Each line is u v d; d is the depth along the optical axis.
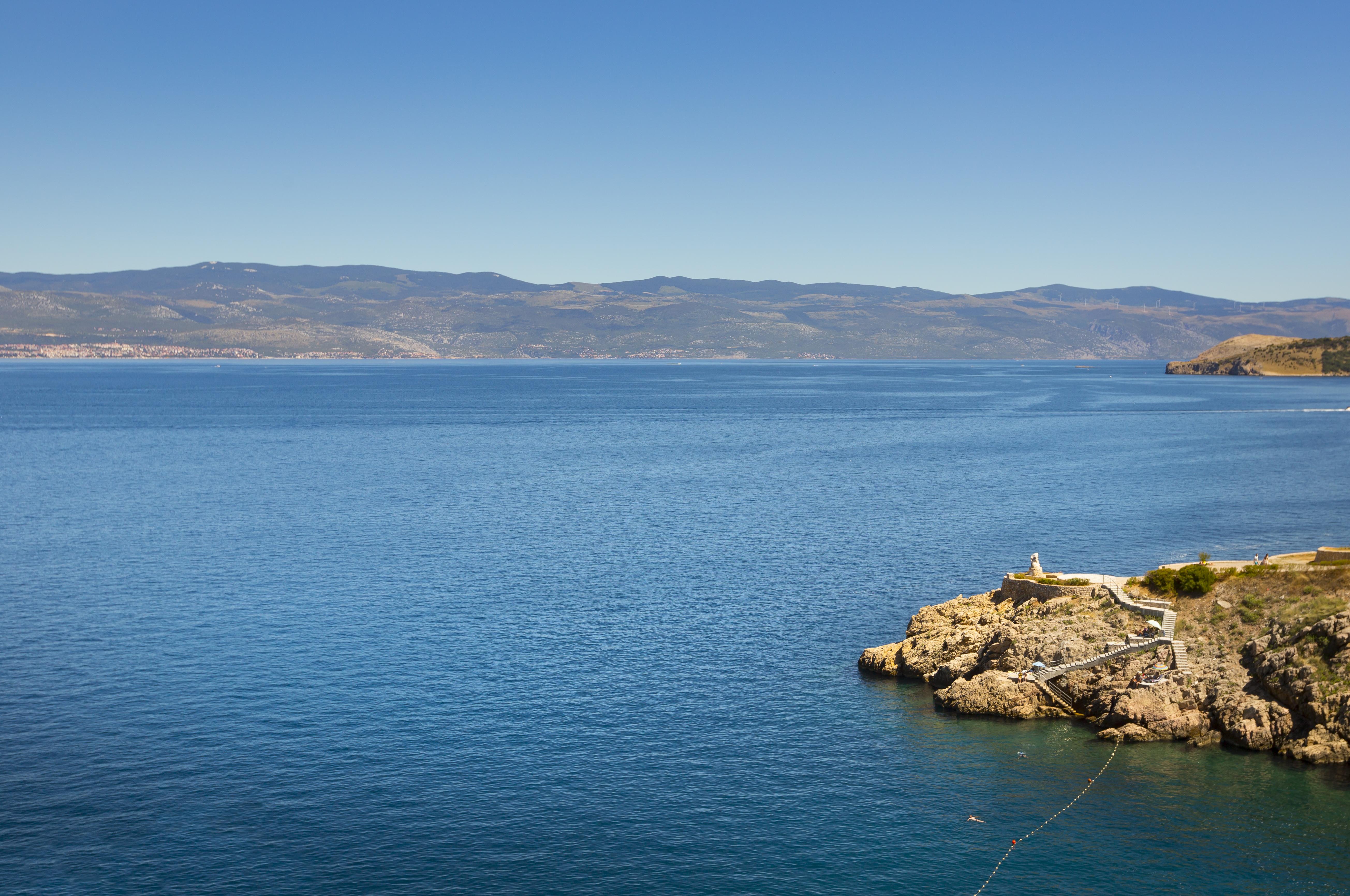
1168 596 76.94
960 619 84.38
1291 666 67.56
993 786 63.25
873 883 53.47
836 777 64.44
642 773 64.81
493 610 98.81
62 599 102.44
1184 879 53.59
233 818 58.94
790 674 81.81
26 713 73.06
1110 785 62.94
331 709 74.31
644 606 100.38
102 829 57.50
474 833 57.62
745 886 53.09
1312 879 53.41
